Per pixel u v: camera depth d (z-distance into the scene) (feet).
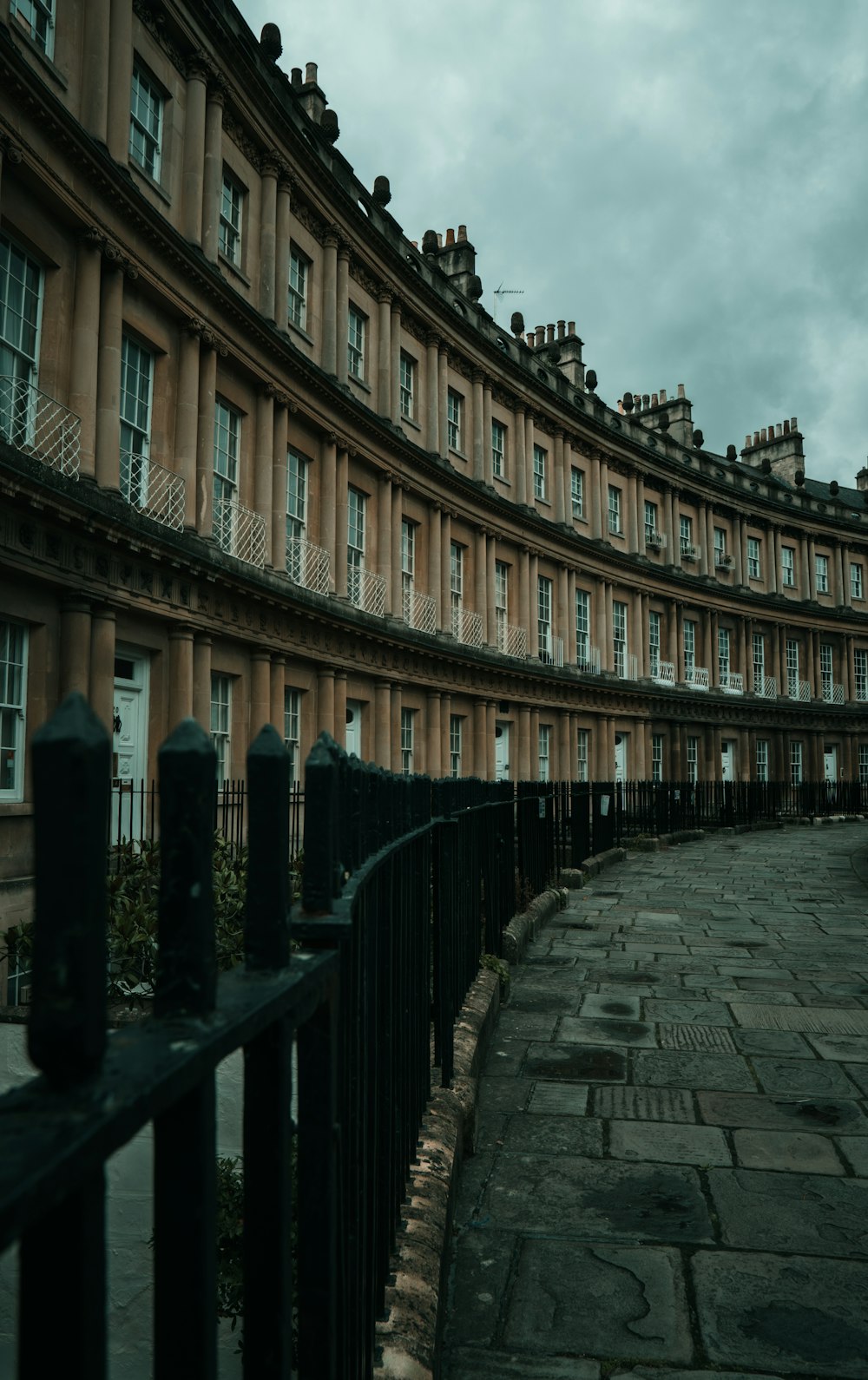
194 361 54.60
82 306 44.88
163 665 51.13
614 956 32.60
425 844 15.20
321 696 71.15
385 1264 10.03
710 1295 12.04
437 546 93.35
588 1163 15.97
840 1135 17.13
